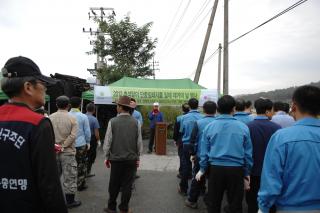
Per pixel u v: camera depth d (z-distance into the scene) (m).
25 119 2.18
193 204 6.52
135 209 6.46
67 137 6.12
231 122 4.74
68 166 6.18
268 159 2.64
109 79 25.45
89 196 7.27
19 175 2.13
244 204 6.65
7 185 2.14
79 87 12.90
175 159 12.17
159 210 6.41
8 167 2.14
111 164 5.78
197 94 14.63
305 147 2.53
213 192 4.75
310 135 2.57
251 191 5.20
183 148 7.30
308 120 2.64
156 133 13.25
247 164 4.70
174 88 15.22
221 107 4.82
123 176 5.81
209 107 6.35
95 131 8.77
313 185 2.49
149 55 26.58
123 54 26.20
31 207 2.16
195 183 6.42
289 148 2.55
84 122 7.39
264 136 5.07
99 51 26.20
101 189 7.86
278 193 2.53
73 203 6.44
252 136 5.11
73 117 6.23
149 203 6.85
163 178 9.16
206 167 4.96
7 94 2.32
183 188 7.45
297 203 2.51
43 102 2.43
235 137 4.66
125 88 14.31
